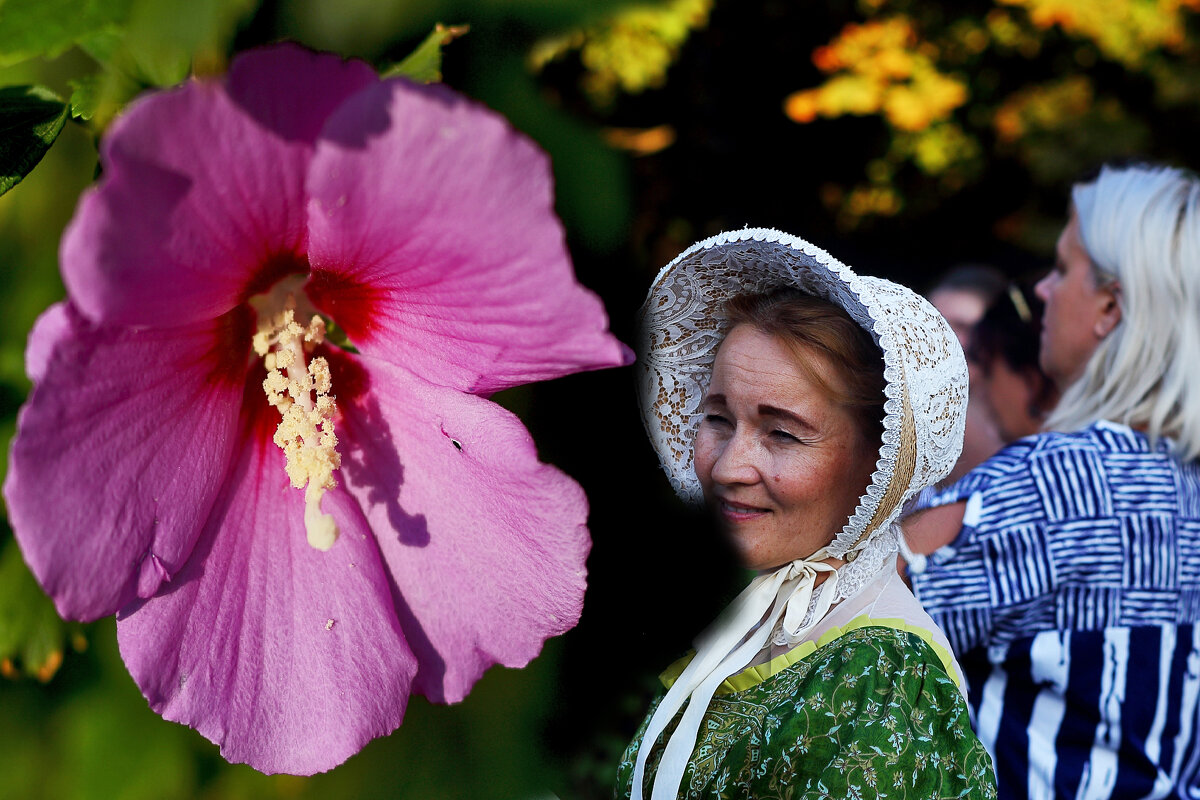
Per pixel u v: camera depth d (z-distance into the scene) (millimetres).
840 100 6168
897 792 1196
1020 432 3029
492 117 662
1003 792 2010
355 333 981
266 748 884
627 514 1355
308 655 923
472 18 769
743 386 1425
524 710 970
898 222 7629
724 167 5043
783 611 1478
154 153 678
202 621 886
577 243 909
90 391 753
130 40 641
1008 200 7988
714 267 1528
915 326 1390
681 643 1421
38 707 832
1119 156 2355
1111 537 1975
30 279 795
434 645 954
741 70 5234
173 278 783
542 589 924
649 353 1536
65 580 748
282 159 739
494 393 1027
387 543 972
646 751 1441
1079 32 7316
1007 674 2033
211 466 914
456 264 771
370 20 748
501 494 926
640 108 4125
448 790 933
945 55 7332
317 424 993
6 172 758
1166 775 1963
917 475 1404
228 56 727
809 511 1429
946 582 2037
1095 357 2188
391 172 698
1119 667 1960
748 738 1366
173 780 863
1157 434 2062
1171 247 2092
